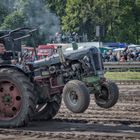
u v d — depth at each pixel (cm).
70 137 1113
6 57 1346
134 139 1086
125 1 7544
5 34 1370
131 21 7619
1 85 1271
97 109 1650
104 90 1320
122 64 3609
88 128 1252
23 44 1395
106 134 1155
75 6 7912
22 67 1274
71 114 1531
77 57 1313
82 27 7981
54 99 1373
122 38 7625
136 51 4741
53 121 1391
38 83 1310
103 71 1346
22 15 9144
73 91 1215
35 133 1170
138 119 1408
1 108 1273
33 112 1255
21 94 1245
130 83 2841
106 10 7588
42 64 1313
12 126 1257
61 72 1316
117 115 1496
